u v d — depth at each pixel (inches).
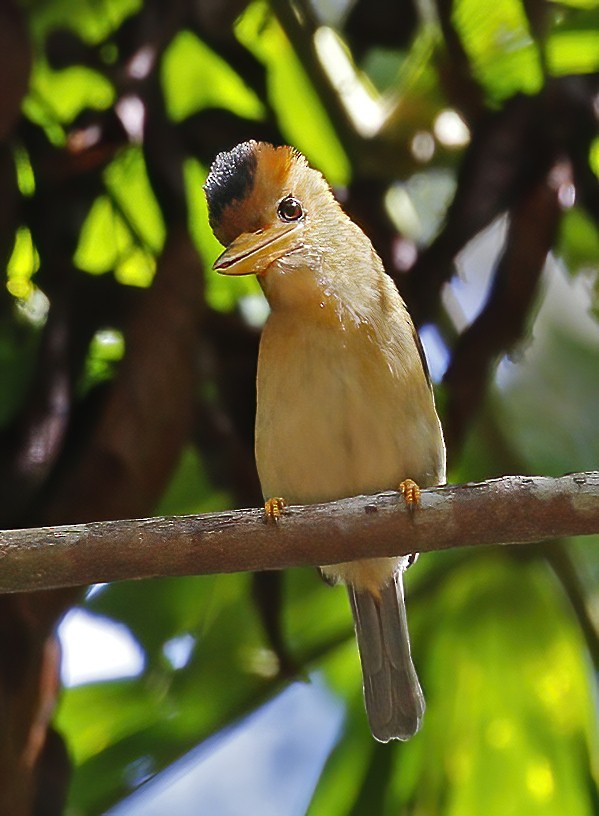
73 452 373.1
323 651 450.9
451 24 424.8
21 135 406.3
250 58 434.0
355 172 454.6
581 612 434.6
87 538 292.5
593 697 454.9
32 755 356.2
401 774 450.6
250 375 405.7
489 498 297.7
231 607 451.2
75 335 389.7
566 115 415.8
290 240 368.8
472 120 426.3
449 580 449.4
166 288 381.7
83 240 434.3
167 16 422.3
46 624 358.3
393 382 364.2
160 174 400.5
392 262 417.4
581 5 446.6
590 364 524.4
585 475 299.1
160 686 452.1
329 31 466.0
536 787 446.9
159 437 367.6
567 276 474.6
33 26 443.5
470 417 391.5
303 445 366.9
